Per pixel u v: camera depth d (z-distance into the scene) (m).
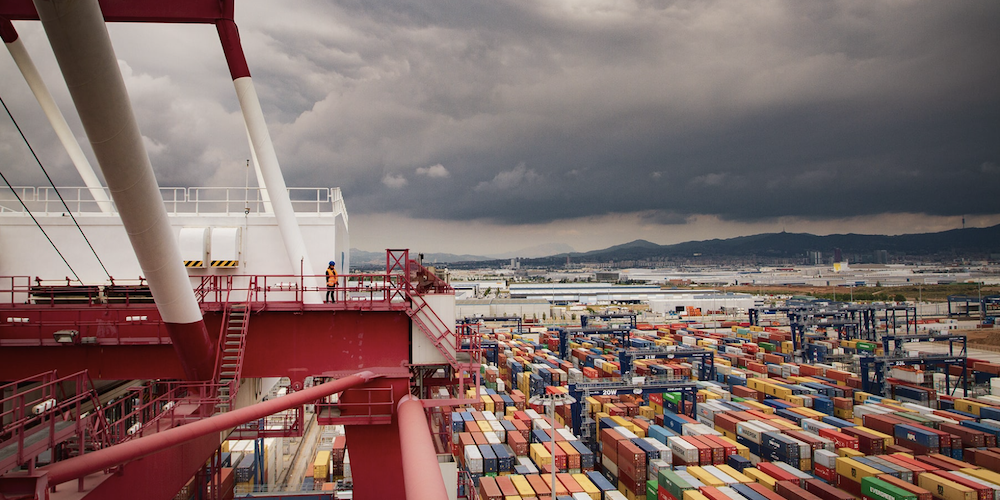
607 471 54.97
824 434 55.09
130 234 13.57
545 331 148.88
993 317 190.50
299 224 26.19
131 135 11.63
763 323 176.62
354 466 21.14
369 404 20.52
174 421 17.25
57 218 25.23
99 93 10.64
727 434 59.66
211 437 21.83
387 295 22.00
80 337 20.95
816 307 145.38
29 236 25.16
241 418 12.91
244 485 45.38
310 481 53.03
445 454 24.27
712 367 85.19
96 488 14.05
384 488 21.12
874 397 74.94
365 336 21.56
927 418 60.62
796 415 64.06
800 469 50.44
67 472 11.02
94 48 10.04
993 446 54.41
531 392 81.75
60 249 25.23
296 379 21.27
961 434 55.59
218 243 24.80
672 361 100.38
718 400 69.06
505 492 43.31
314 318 21.50
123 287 22.95
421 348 21.53
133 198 12.61
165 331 21.20
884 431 58.81
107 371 21.19
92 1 9.63
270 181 23.08
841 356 113.06
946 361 88.38
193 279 25.17
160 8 20.20
